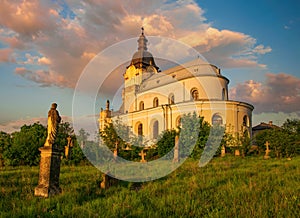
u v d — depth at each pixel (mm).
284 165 17250
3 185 10836
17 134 23312
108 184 10438
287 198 7867
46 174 9383
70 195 8625
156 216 6590
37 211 7145
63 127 26984
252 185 9734
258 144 30172
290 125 46000
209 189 9570
